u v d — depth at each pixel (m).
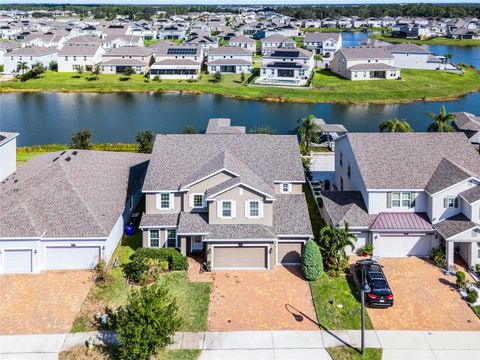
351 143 44.38
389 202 39.78
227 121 75.00
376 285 32.59
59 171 42.94
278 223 38.28
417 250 39.12
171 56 143.88
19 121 96.31
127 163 50.69
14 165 51.50
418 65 149.75
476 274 36.00
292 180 41.78
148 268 35.47
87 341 28.73
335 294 33.81
